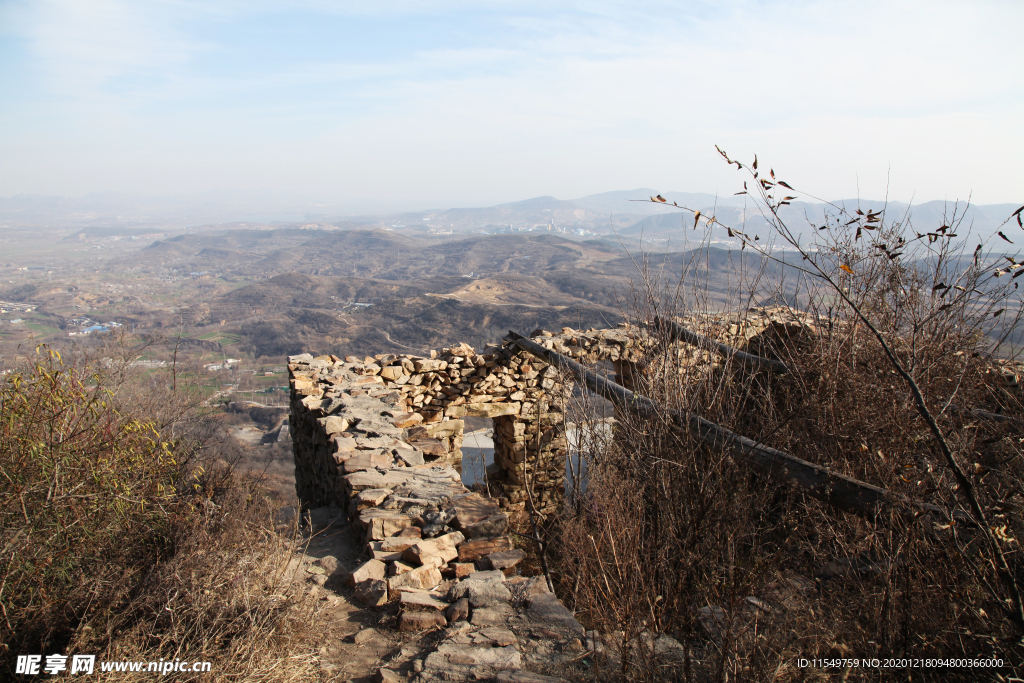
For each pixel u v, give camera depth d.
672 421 4.05
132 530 3.20
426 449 5.82
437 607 3.16
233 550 3.10
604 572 3.13
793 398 5.25
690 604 3.09
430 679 2.54
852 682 2.53
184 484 3.94
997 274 2.72
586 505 3.83
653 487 3.71
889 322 4.87
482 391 8.55
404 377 8.19
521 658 2.73
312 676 2.57
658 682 2.52
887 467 3.70
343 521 4.67
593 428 4.65
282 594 2.90
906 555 3.04
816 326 5.77
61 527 2.89
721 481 3.46
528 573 5.14
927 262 4.60
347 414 6.40
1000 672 2.43
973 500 2.29
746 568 2.97
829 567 3.48
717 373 6.03
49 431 3.11
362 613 3.24
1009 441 3.28
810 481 3.57
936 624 2.79
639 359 8.27
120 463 3.39
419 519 4.07
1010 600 2.46
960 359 4.21
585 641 2.86
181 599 2.70
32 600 2.63
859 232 4.08
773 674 2.37
